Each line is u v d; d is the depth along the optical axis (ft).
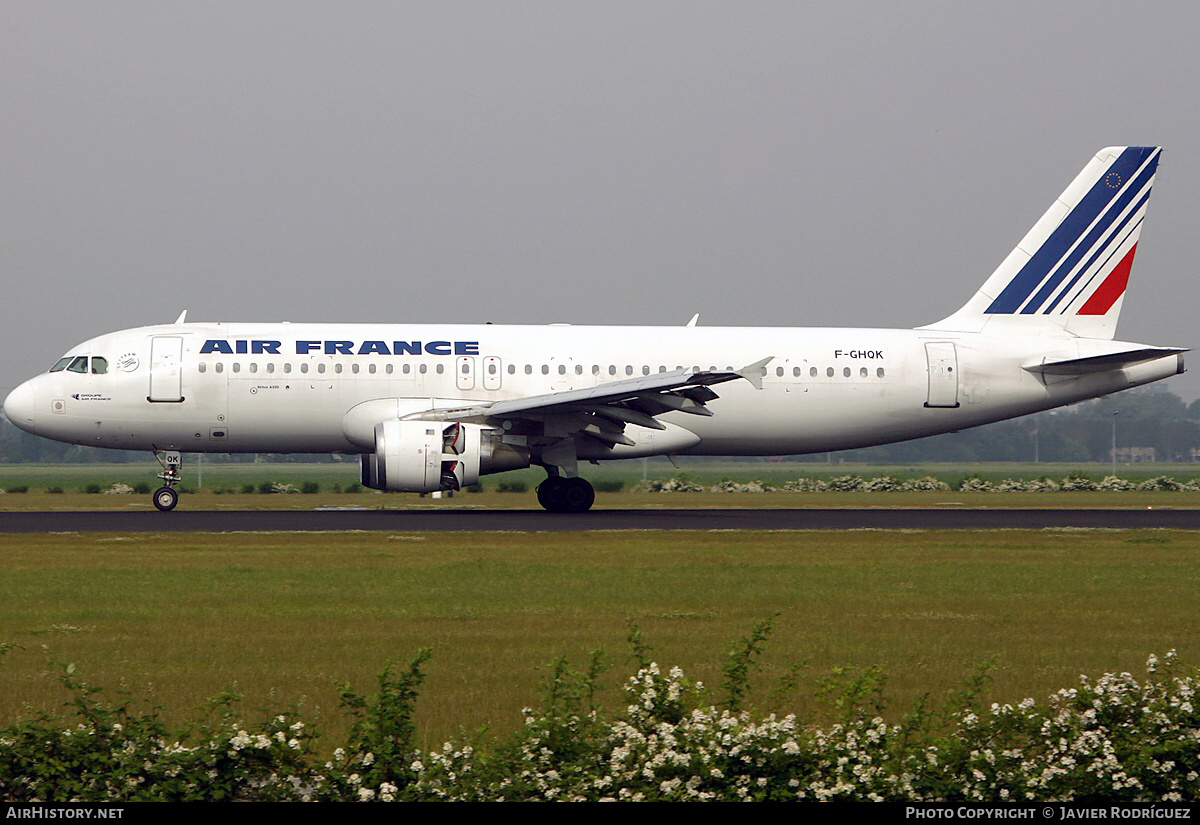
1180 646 201.57
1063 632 212.64
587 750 123.03
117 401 432.66
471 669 178.50
